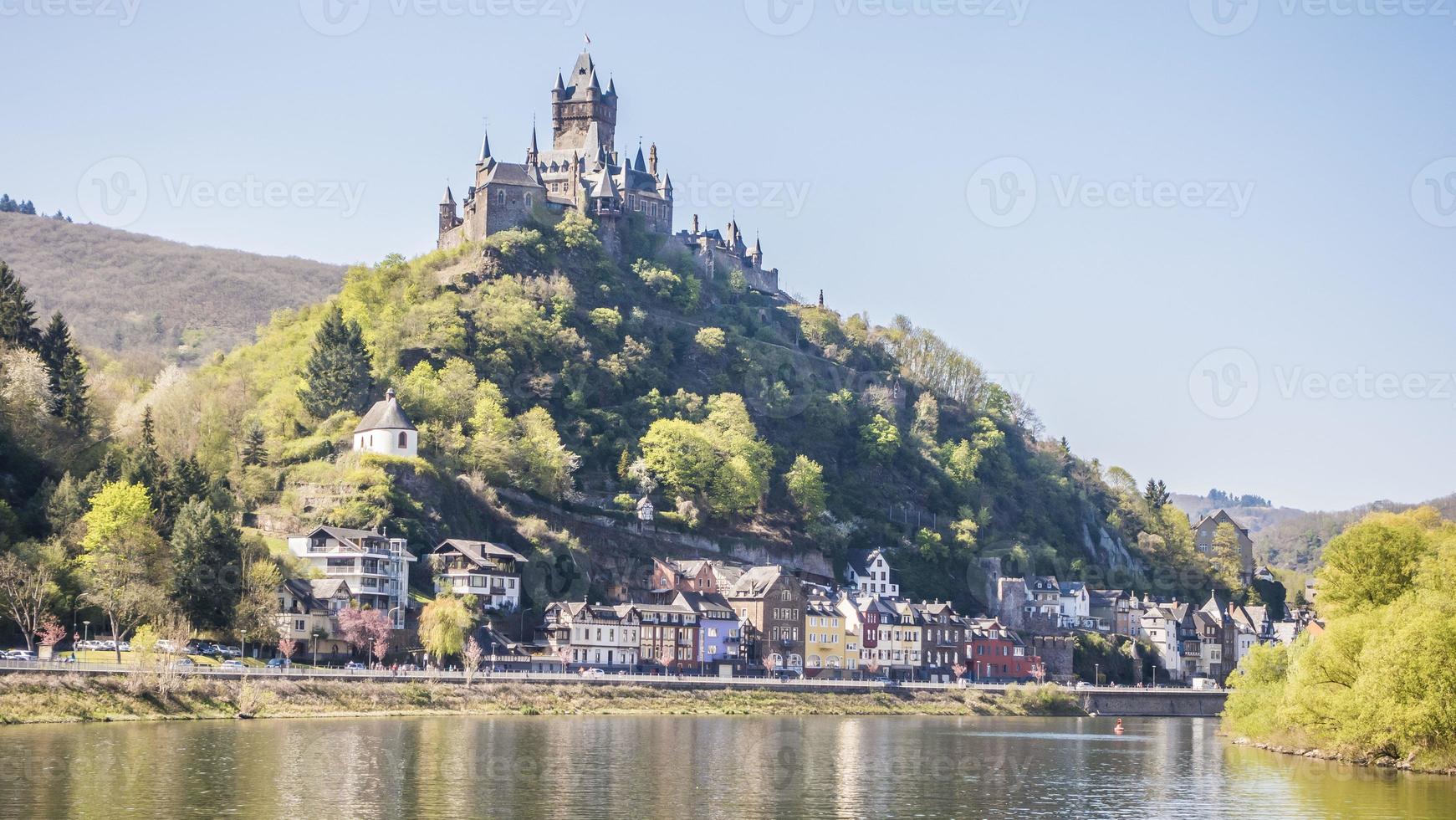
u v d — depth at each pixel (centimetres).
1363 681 15225
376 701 19575
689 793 13975
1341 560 17625
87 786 12950
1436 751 15288
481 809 12756
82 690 17175
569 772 14888
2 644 19138
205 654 19988
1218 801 14088
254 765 14288
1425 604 15262
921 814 13350
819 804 13688
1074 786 15112
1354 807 13512
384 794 13188
